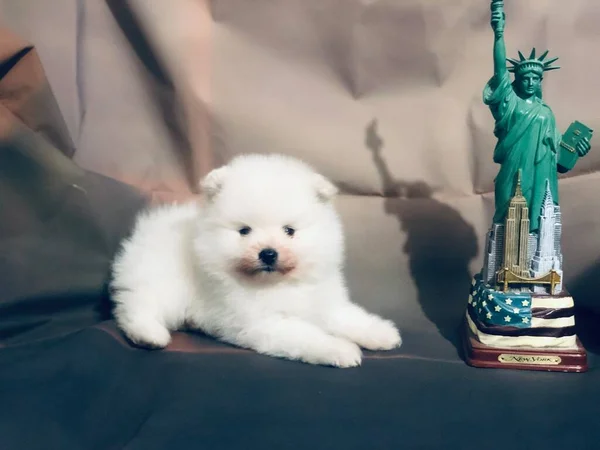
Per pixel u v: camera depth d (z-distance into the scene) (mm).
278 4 1726
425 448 1035
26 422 1108
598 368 1360
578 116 1688
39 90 1705
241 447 1033
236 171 1481
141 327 1434
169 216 1675
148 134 1829
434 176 1773
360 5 1699
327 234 1471
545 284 1371
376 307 1751
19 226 1592
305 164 1665
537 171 1338
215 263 1440
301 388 1246
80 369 1306
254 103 1781
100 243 1690
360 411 1157
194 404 1176
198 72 1765
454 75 1725
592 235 1710
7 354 1379
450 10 1680
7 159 1590
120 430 1096
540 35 1671
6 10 1770
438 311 1729
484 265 1465
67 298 1613
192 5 1731
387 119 1766
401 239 1801
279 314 1466
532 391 1247
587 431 1094
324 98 1775
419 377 1308
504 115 1338
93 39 1782
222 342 1506
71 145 1810
